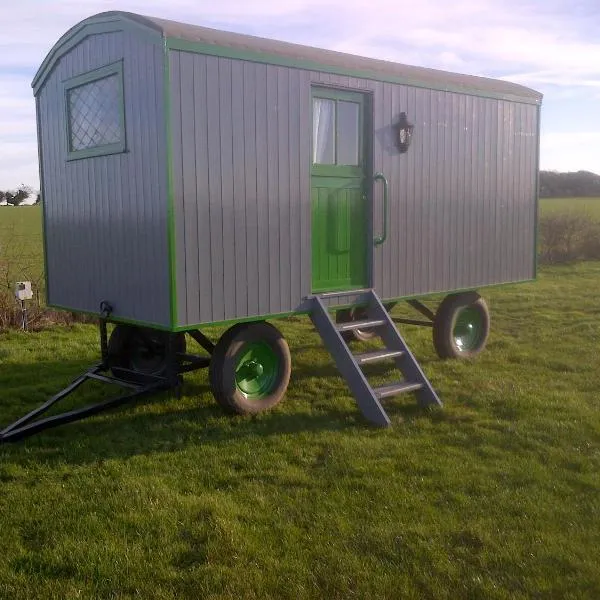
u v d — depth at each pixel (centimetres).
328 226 687
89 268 667
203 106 561
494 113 850
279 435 571
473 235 838
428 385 649
